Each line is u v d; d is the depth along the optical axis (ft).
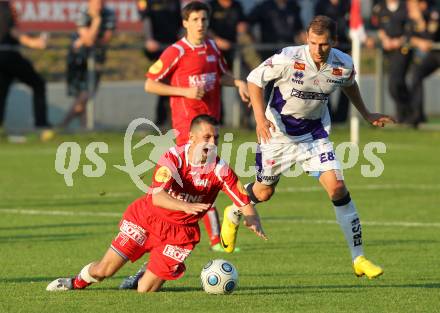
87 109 176.55
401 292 63.52
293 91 70.54
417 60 209.77
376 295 62.44
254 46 177.58
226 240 72.49
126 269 73.87
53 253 79.82
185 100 82.17
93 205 108.17
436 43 183.62
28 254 79.25
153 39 171.12
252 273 71.56
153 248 62.49
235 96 180.96
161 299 60.85
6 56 169.07
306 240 87.04
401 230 92.07
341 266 74.49
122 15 208.85
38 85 173.78
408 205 108.78
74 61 173.68
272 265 75.15
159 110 175.22
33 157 153.58
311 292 63.62
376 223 96.37
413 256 78.64
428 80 218.38
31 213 102.06
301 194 118.32
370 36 209.05
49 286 63.93
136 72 211.00
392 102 208.23
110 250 62.34
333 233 90.79
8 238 87.10
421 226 94.43
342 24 183.01
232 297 61.72
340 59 69.62
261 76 70.03
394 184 126.72
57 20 207.82
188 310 57.57
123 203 109.81
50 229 92.12
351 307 58.59
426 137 178.91
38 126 175.42
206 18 82.94
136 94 192.34
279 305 59.11
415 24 182.39
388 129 188.24
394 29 182.29
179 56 82.43
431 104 219.41
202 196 62.34
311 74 69.67
